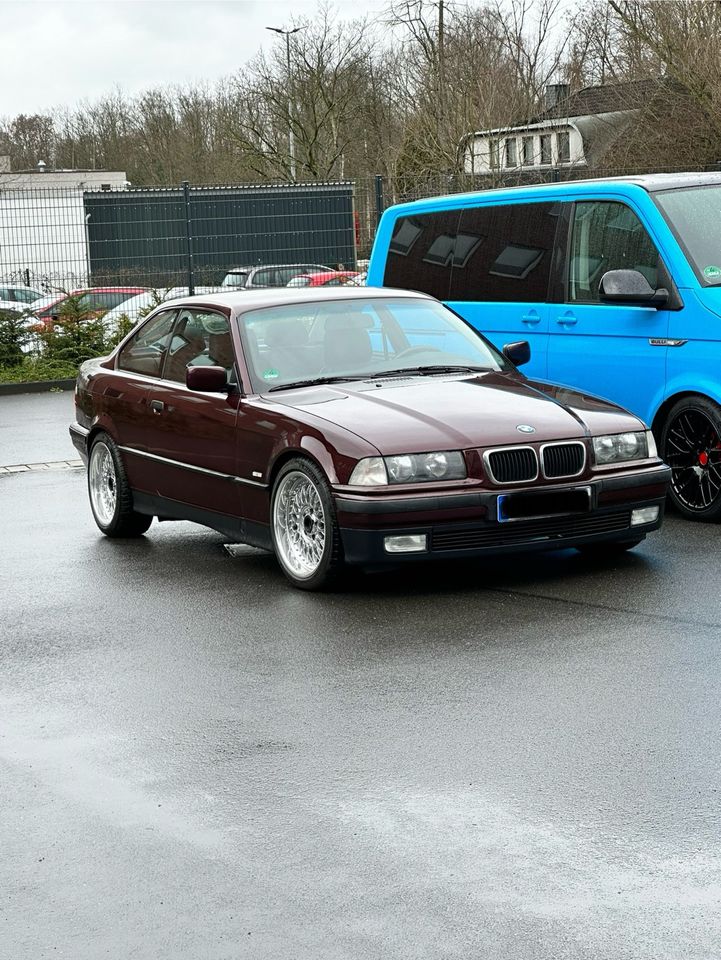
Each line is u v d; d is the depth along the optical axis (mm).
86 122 68750
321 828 4191
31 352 20844
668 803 4270
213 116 54969
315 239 21609
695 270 9031
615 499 7285
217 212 21172
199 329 8500
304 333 8195
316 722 5219
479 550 7004
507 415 7285
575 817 4188
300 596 7273
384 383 7855
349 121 46844
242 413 7738
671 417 9078
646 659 5836
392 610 6871
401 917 3557
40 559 8617
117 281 21047
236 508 7891
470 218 10844
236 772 4723
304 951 3398
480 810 4277
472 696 5438
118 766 4840
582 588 7164
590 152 31656
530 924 3488
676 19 29562
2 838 4227
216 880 3844
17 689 5852
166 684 5816
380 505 6844
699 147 29828
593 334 9609
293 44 47188
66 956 3436
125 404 8906
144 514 9000
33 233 20703
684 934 3412
